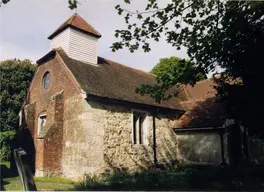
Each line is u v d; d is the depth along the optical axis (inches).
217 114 642.2
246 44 347.9
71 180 501.7
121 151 560.4
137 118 626.8
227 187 344.8
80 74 574.2
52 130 549.6
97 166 511.2
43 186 415.5
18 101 901.2
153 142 633.0
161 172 556.1
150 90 359.9
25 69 940.6
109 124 547.8
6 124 869.2
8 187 383.2
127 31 309.7
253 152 565.9
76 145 522.3
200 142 643.5
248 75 366.3
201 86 856.3
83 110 517.3
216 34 308.8
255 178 389.7
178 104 746.2
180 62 352.8
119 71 712.4
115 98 552.4
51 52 631.8
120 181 432.1
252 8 259.0
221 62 366.6
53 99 575.2
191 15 304.2
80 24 657.6
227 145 590.9
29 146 642.2
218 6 288.0
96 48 679.1
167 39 316.8
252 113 366.6
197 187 358.6
